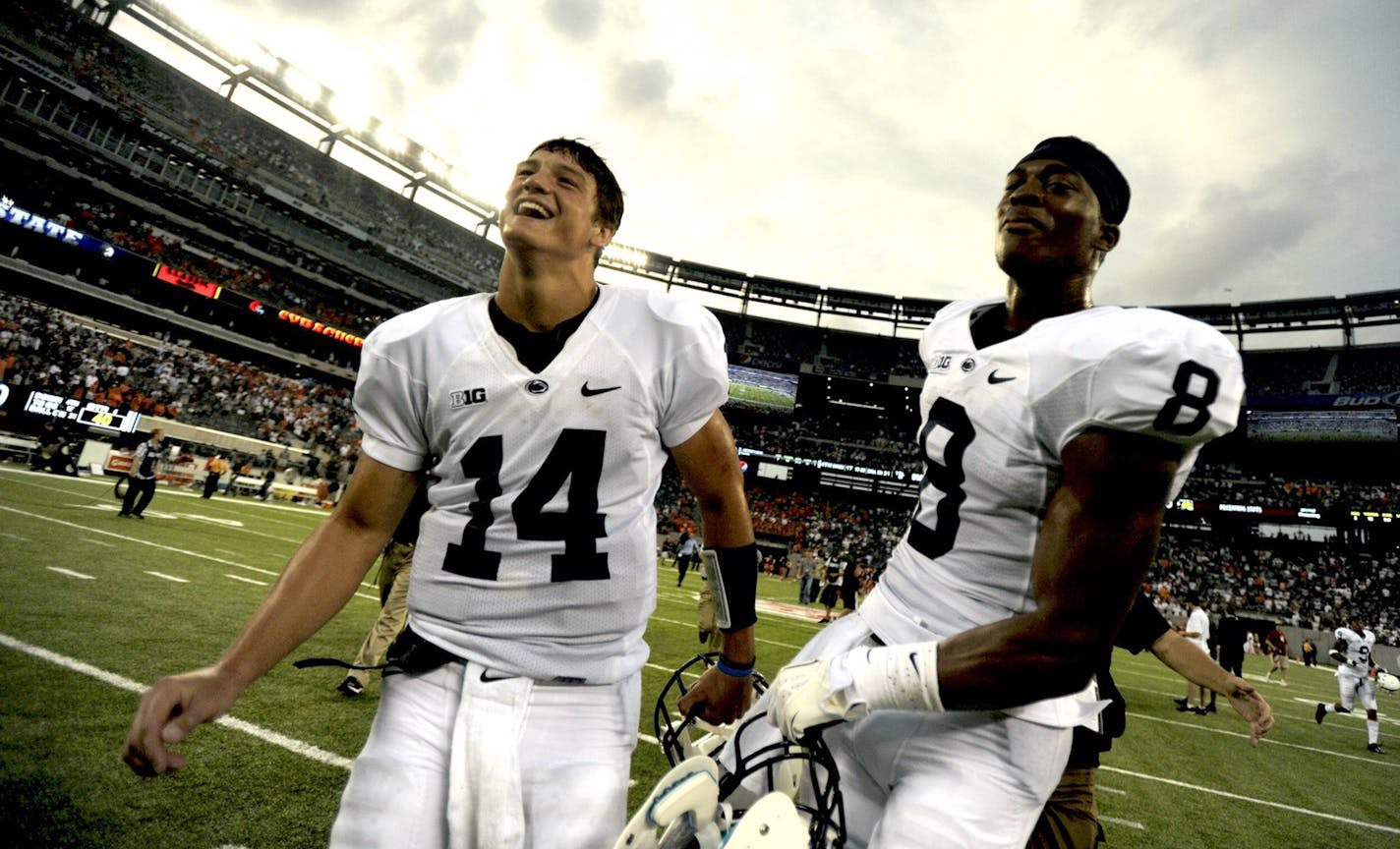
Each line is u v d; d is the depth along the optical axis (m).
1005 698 1.05
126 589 5.35
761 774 1.43
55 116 24.06
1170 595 26.62
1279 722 8.44
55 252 22.36
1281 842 3.80
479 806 1.17
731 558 1.46
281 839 2.24
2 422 16.23
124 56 26.48
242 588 6.26
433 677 1.30
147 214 26.47
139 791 2.38
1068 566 1.06
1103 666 1.36
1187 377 1.05
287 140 31.28
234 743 2.91
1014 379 1.24
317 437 24.98
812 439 36.75
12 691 2.99
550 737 1.24
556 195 1.33
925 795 1.16
